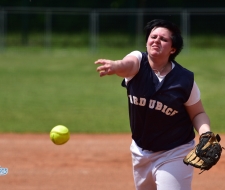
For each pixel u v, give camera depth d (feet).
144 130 41.70
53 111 135.74
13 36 287.89
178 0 322.96
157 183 41.75
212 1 321.73
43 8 317.83
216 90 172.55
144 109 40.86
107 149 92.53
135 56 40.22
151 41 39.91
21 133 108.68
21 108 139.44
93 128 114.83
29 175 73.20
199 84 184.75
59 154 87.97
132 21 284.00
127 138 103.96
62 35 296.92
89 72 212.84
